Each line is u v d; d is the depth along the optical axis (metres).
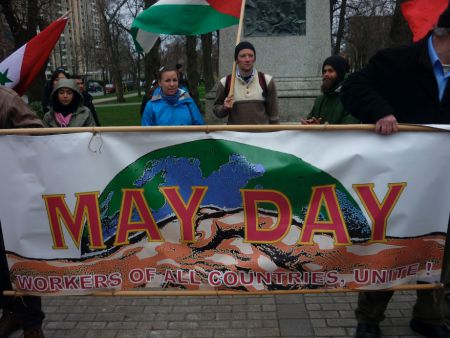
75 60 55.62
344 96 3.01
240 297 3.85
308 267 2.86
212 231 2.85
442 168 2.78
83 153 2.80
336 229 2.83
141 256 2.89
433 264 2.90
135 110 23.61
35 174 2.84
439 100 2.87
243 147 2.77
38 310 3.11
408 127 2.73
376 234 2.84
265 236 2.84
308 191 2.80
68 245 2.90
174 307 3.71
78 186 2.84
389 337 3.19
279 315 3.54
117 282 2.92
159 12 4.12
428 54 2.82
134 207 2.84
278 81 8.68
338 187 2.79
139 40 4.38
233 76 4.37
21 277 2.96
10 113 2.95
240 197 2.81
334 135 2.76
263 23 8.61
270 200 2.81
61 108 4.76
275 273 2.88
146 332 3.36
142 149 2.79
